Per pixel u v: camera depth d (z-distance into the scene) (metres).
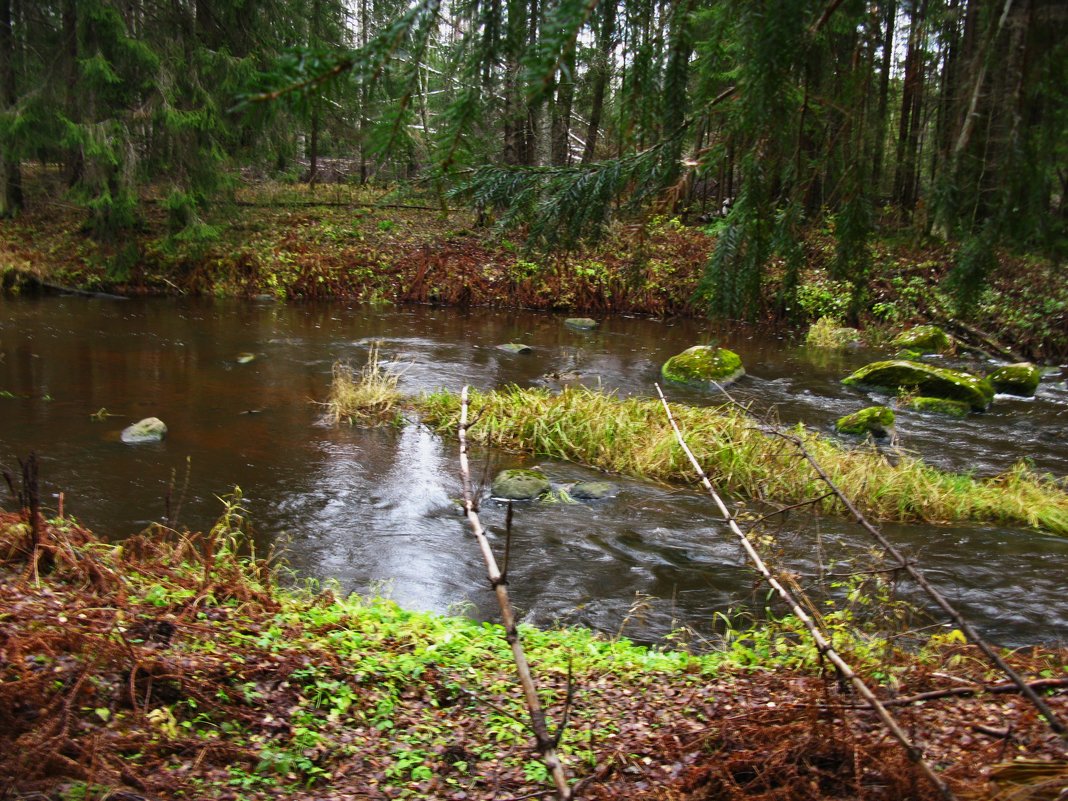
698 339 17.70
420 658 4.54
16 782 2.97
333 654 4.39
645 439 9.82
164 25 17.67
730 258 2.53
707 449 9.38
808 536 7.56
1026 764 2.65
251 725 3.77
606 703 4.18
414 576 6.64
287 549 7.04
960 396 12.76
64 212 21.78
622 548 7.28
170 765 3.38
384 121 2.00
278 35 18.14
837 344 17.12
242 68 17.17
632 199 2.52
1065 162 2.27
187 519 7.40
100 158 16.98
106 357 13.46
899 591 6.47
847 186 2.59
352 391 11.49
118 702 3.66
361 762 3.59
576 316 20.05
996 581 6.77
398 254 21.64
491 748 3.76
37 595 4.44
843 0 2.15
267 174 24.02
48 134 17.84
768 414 11.93
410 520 7.77
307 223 22.59
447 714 4.05
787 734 3.21
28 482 5.45
